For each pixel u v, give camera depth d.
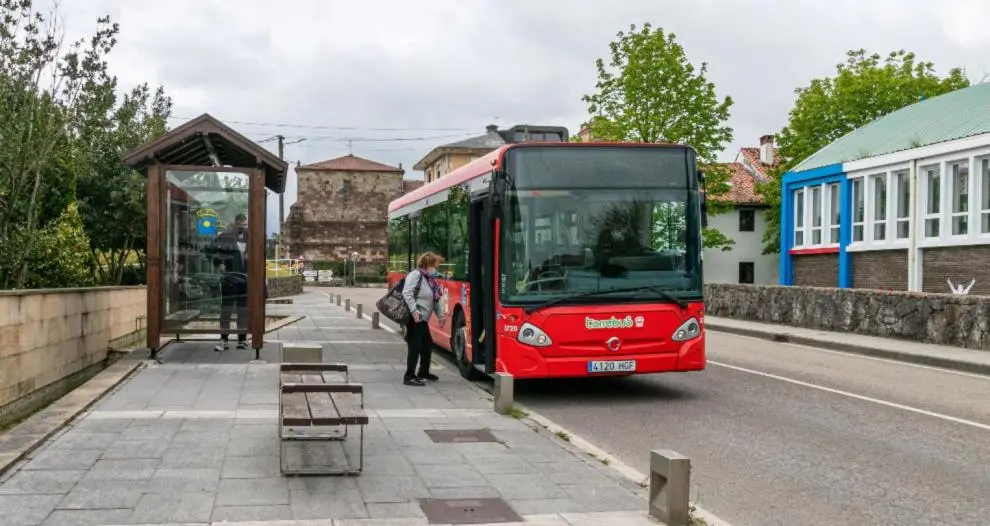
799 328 22.27
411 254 17.77
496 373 9.69
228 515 5.50
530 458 7.32
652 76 39.78
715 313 27.70
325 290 61.88
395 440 8.02
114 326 15.35
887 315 19.20
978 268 23.66
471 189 12.46
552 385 12.58
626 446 8.33
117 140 24.39
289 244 80.69
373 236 82.00
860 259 28.61
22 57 14.31
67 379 12.14
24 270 14.62
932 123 27.66
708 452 8.06
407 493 6.15
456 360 14.12
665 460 5.48
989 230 23.53
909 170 26.17
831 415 10.02
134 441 7.63
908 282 25.97
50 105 14.76
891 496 6.53
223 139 13.55
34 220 15.26
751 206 60.31
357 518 5.51
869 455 7.93
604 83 41.06
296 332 20.80
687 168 11.15
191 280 13.58
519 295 10.63
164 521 5.35
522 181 10.78
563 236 10.78
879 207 27.98
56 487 6.09
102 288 14.28
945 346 17.08
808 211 31.59
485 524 5.43
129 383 11.20
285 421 6.10
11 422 9.68
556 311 10.59
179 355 14.35
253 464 6.87
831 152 31.62
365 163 84.44
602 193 10.91
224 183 13.50
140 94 26.72
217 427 8.31
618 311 10.69
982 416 9.95
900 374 13.85
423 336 12.15
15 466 6.67
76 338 12.62
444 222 14.51
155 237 13.35
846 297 20.75
